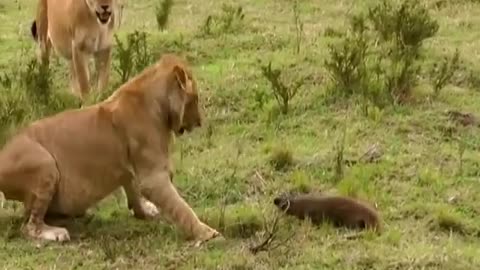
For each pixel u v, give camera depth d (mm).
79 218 11555
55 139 11094
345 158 13359
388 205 11961
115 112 11125
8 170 10992
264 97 15445
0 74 17688
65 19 16453
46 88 15242
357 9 21391
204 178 12711
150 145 11016
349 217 11242
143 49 17984
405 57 16453
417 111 14906
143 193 11039
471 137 14148
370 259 10312
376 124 14469
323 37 19031
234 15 20625
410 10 18594
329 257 10375
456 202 12062
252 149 13781
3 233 11125
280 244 10633
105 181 11117
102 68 16547
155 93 11102
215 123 14844
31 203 11023
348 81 15508
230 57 18125
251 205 11859
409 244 10812
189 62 17969
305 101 15312
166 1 20703
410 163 13195
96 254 10562
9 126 13617
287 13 21531
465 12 21000
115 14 16469
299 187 12461
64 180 11055
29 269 10234
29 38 20359
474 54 17812
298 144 13867
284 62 17297
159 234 11102
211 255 10430
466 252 10586
